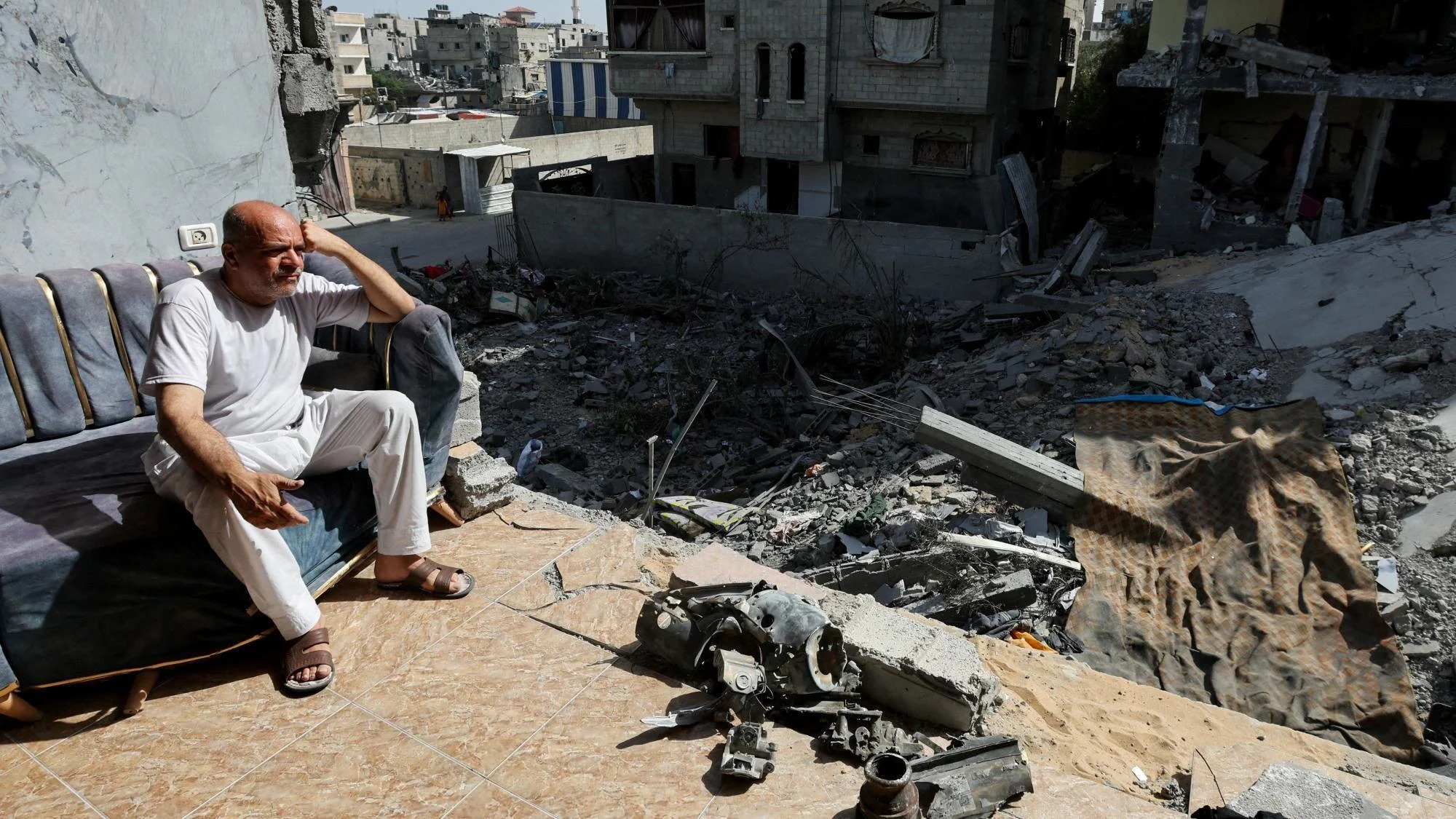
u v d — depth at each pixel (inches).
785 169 1071.0
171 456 115.7
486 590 142.7
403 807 102.0
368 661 126.3
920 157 968.9
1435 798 137.3
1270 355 526.9
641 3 1038.4
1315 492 381.1
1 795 102.8
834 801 103.4
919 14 881.5
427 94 2984.7
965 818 100.9
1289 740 155.6
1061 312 683.4
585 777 106.6
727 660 115.7
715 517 460.4
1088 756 133.8
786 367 670.5
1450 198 670.5
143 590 113.7
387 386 144.3
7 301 131.0
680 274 958.4
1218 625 329.4
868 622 130.7
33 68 143.1
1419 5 800.9
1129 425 454.9
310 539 129.6
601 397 694.5
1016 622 339.0
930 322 776.3
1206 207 800.3
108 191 155.1
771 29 946.7
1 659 107.9
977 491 433.7
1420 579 336.8
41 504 116.1
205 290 117.1
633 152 1774.1
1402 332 490.9
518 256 1073.5
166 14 158.1
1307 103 905.5
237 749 109.9
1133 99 1210.0
